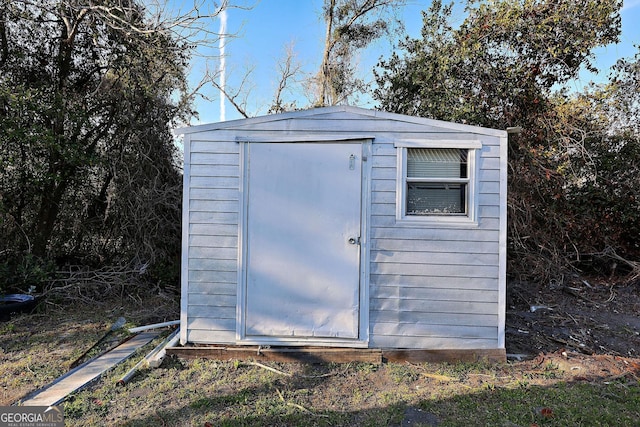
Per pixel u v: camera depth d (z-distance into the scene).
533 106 7.73
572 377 3.67
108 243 7.66
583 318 5.43
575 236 7.62
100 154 7.27
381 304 4.06
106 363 3.96
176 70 8.16
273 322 4.13
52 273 6.48
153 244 7.21
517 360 4.06
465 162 4.06
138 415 2.98
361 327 4.06
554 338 4.70
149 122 7.58
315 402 3.19
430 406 3.12
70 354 4.26
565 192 7.70
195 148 4.18
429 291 4.02
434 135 4.02
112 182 7.47
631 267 7.54
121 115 7.36
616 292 6.70
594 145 7.96
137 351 4.25
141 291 6.74
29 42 7.16
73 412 3.00
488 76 7.94
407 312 4.04
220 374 3.67
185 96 8.50
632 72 8.05
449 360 3.95
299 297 4.11
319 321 4.10
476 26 8.07
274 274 4.12
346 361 3.93
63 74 7.30
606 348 4.56
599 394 3.33
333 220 4.08
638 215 7.50
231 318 4.16
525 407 3.10
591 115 8.05
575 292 6.61
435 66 8.56
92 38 7.44
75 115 6.77
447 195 4.09
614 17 7.54
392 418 2.95
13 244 6.94
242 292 4.14
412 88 9.11
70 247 7.62
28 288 6.09
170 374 3.68
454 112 7.96
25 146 6.44
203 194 4.18
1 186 6.64
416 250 4.04
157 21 7.35
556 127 7.62
